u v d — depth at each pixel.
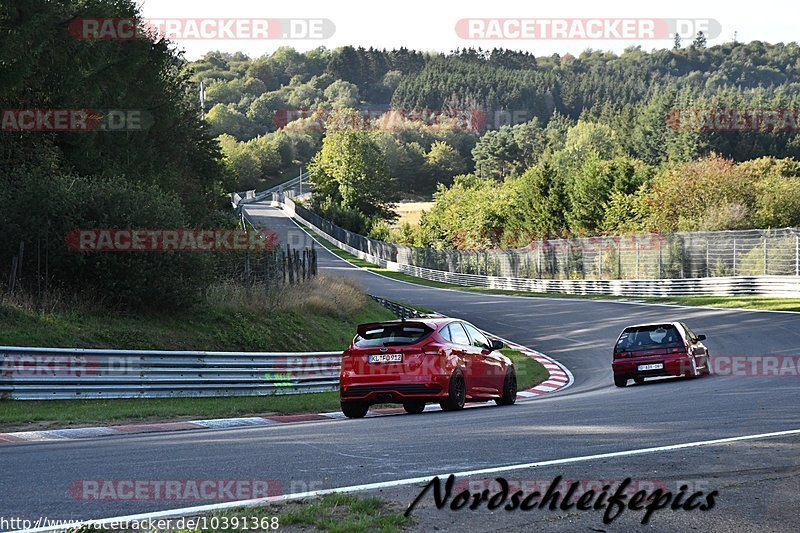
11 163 37.91
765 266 62.16
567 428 14.20
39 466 11.17
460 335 20.86
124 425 18.61
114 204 30.11
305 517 7.77
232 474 10.27
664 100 191.00
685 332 28.81
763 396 19.11
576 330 51.88
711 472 9.92
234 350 29.91
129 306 29.84
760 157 153.50
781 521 7.79
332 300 41.31
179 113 54.31
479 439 13.05
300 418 20.92
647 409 17.23
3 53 36.47
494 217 134.50
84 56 41.50
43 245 28.97
